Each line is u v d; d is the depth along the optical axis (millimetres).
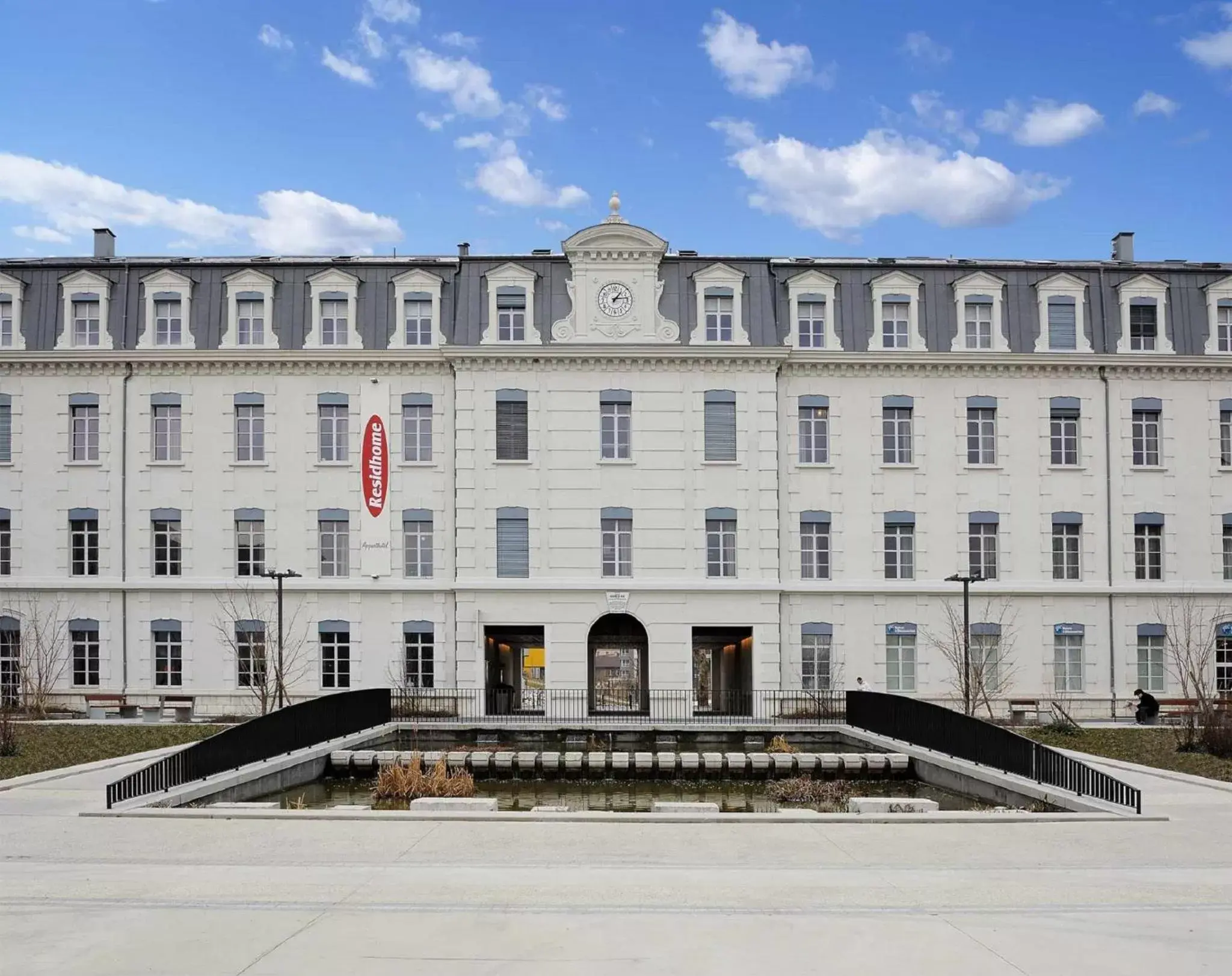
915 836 16125
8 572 38125
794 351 38000
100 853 14570
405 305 38375
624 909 11570
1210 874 13602
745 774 27031
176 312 38594
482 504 37375
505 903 11805
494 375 37688
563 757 27062
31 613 37656
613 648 42531
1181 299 39094
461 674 36812
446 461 38031
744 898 12102
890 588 37812
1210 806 19109
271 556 37844
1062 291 38844
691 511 37500
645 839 15625
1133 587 38156
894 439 38750
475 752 27750
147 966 9562
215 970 9453
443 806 18219
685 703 36781
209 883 12742
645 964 9680
